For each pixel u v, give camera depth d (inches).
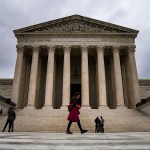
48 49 2075.5
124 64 2304.4
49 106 1820.9
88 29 2161.7
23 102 2137.1
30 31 2159.2
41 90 2306.8
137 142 246.8
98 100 2021.4
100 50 2057.1
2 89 2753.4
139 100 1893.5
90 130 1115.3
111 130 1122.7
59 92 2338.8
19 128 1128.2
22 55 2069.4
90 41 2095.2
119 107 1835.6
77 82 2372.0
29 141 258.8
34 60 2030.0
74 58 2465.6
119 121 1295.5
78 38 2108.8
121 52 2268.7
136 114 1601.9
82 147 204.2
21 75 2049.7
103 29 2160.4
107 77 2353.6
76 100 567.8
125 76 2256.4
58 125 1188.5
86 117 1402.6
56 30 2148.1
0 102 1507.1
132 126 1175.6
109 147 204.7
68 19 2183.8
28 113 1631.4
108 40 2110.0
